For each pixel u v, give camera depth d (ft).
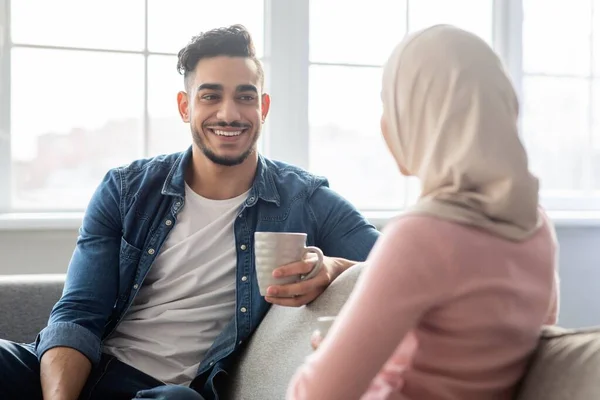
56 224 10.03
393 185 11.78
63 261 10.20
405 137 3.99
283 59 11.00
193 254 7.32
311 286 5.98
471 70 3.78
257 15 11.02
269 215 7.48
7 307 7.98
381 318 3.60
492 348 3.83
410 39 3.97
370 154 11.67
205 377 7.02
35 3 10.39
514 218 3.79
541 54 12.37
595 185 12.62
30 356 7.06
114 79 10.68
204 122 7.38
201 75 7.43
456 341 3.77
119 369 7.04
